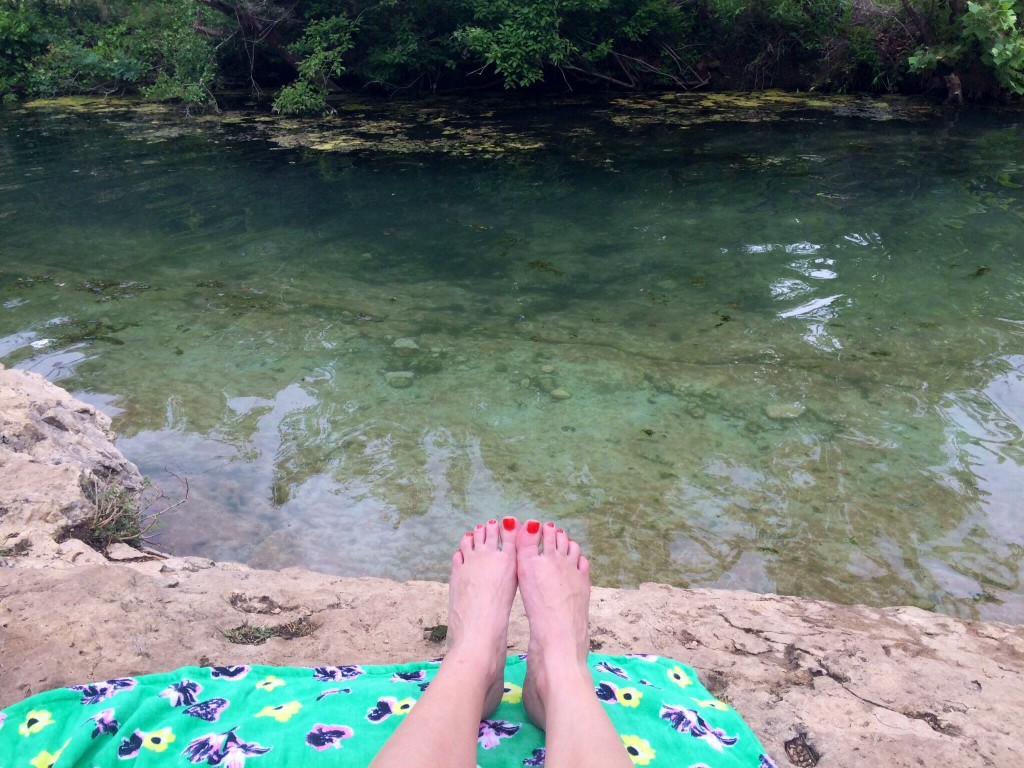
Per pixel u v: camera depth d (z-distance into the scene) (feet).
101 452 10.74
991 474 10.83
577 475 10.96
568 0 35.29
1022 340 14.26
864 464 11.07
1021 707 6.16
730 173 24.70
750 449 11.46
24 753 4.36
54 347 14.51
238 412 12.50
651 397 12.81
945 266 17.54
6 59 41.65
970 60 34.42
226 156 27.91
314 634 6.81
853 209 21.26
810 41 37.45
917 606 8.74
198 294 16.87
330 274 17.90
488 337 14.90
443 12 37.70
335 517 10.24
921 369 13.42
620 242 19.48
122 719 4.59
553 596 5.68
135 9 44.45
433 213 21.79
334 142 29.78
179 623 6.80
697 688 5.51
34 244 19.77
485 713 4.98
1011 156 25.84
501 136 30.32
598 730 4.32
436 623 7.02
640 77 39.63
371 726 4.61
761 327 15.03
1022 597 8.86
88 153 28.78
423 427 12.10
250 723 4.66
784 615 7.57
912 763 5.40
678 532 9.89
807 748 5.58
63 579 7.24
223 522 10.11
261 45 38.88
